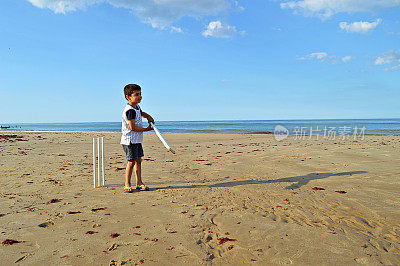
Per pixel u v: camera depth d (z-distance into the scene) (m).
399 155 8.27
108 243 2.45
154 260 2.14
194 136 20.56
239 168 6.63
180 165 7.14
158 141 15.83
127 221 3.03
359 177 5.38
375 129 30.55
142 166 7.00
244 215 3.24
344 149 10.08
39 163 7.21
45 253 2.24
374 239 2.55
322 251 2.29
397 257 2.20
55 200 3.81
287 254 2.24
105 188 4.60
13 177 5.38
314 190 4.48
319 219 3.11
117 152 10.13
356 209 3.47
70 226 2.86
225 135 21.78
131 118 4.19
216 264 2.09
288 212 3.36
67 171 6.09
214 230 2.78
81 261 2.12
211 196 4.12
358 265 2.06
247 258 2.18
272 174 5.86
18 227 2.81
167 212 3.35
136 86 4.36
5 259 2.13
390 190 4.40
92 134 22.92
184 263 2.10
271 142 14.41
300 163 7.18
